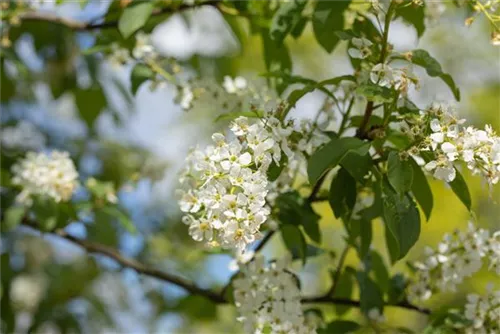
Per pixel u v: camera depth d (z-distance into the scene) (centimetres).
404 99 110
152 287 178
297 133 112
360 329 127
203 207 110
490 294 117
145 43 133
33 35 169
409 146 107
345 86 116
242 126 104
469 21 115
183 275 178
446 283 121
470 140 103
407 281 125
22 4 142
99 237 163
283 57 131
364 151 108
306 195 128
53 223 140
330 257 131
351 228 119
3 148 178
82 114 178
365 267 125
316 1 122
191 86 129
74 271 193
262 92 126
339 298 127
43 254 196
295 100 111
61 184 137
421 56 113
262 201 101
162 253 180
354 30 121
